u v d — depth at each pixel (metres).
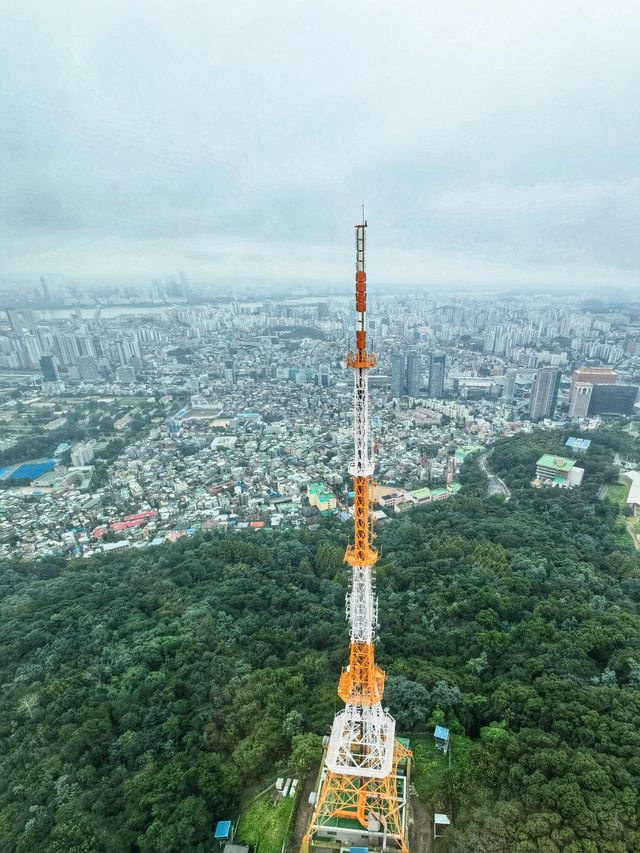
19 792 91.12
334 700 104.31
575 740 87.25
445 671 112.31
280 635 133.38
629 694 94.44
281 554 190.62
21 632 143.62
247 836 82.00
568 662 110.06
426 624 136.00
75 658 130.38
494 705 98.31
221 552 189.00
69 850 77.38
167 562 190.25
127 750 98.38
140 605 157.50
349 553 73.00
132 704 109.81
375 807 78.75
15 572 199.75
